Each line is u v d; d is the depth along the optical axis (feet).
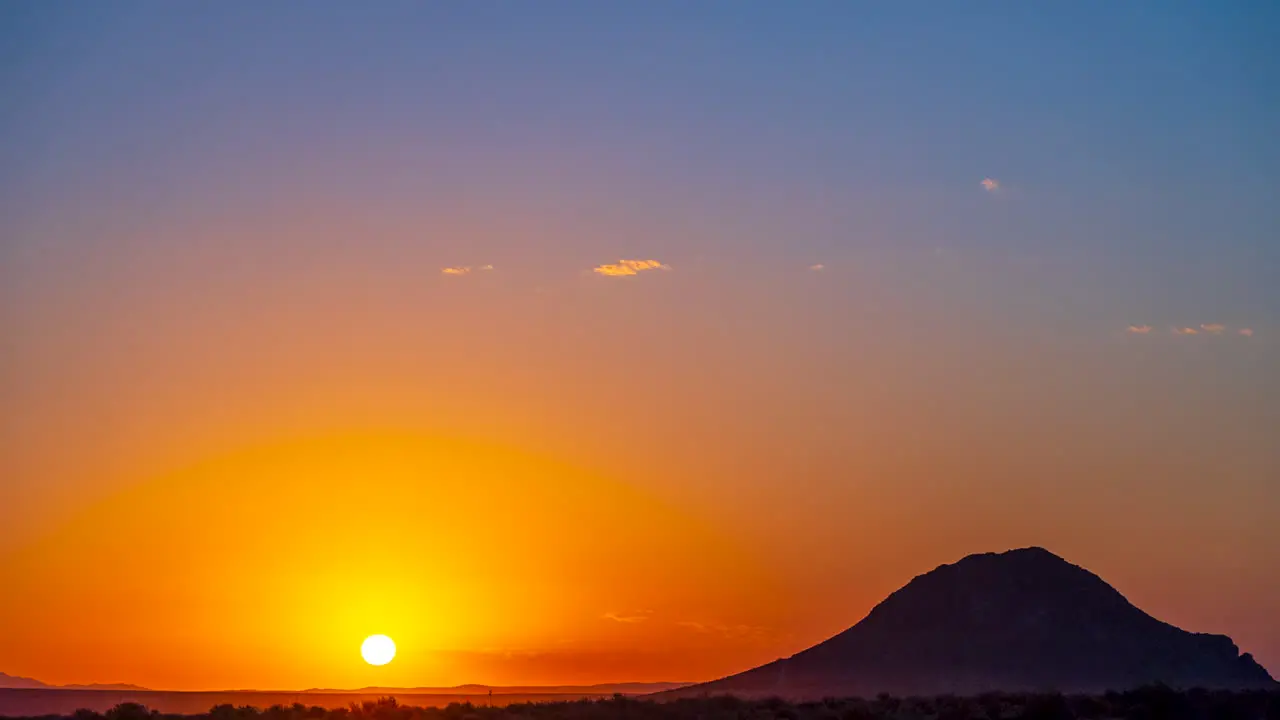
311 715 276.41
